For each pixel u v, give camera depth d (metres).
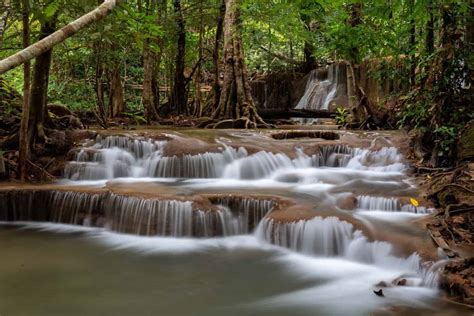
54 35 2.30
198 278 5.95
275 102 25.25
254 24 17.41
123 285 5.71
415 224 6.86
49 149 10.94
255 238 7.52
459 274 5.27
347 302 5.15
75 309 5.06
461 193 7.49
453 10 9.01
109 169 10.46
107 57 14.70
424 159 9.96
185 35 21.62
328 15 11.36
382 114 14.56
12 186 9.08
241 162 10.31
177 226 7.57
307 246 6.77
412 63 11.60
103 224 8.09
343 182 9.33
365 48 12.50
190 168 10.33
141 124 17.47
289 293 5.46
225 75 15.98
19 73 18.67
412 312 4.82
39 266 6.35
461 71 9.48
